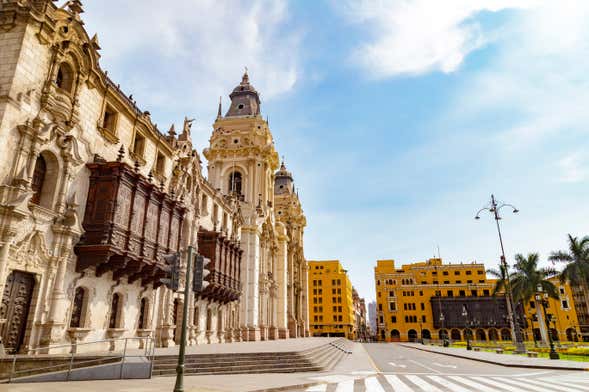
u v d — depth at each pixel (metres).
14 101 18.31
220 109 70.31
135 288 26.80
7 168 17.83
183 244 34.97
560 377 20.78
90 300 22.44
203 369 20.14
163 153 32.25
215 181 63.16
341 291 138.50
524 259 65.12
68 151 21.33
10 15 19.14
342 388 16.23
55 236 20.33
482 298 111.31
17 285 18.39
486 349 54.78
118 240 22.53
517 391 15.61
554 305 111.94
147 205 25.84
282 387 15.40
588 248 55.53
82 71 22.55
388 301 119.06
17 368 15.82
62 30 21.20
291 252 80.69
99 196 22.73
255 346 33.41
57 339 19.80
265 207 62.03
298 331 81.62
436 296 115.31
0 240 17.08
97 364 16.95
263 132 66.44
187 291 12.61
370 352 49.88
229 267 43.22
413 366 28.25
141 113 28.95
